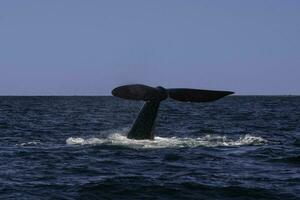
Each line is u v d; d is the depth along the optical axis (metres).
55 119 100.44
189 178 32.72
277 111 154.50
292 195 28.64
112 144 45.78
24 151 44.31
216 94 42.34
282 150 45.91
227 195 28.80
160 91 43.19
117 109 170.62
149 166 36.78
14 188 29.83
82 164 37.47
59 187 30.12
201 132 66.88
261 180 32.34
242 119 104.19
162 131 66.94
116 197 28.23
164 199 28.03
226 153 43.16
